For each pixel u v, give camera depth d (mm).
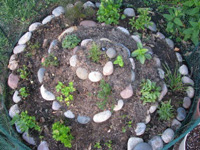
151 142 1585
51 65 1651
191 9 1917
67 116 1615
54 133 1536
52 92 1633
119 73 1537
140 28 1935
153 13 2078
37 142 1626
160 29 2021
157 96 1631
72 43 1635
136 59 1687
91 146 1586
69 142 1546
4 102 1776
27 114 1678
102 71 1504
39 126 1636
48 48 1828
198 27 1777
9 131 1687
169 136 1599
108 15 1870
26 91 1737
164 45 1916
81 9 1958
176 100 1729
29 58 1836
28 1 2104
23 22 2068
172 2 2100
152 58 1767
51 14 2062
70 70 1580
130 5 2076
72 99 1572
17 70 1806
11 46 2006
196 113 1580
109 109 1566
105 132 1602
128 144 1575
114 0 1937
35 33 1924
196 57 1929
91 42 1585
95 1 2109
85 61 1517
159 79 1705
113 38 1741
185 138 1501
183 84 1784
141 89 1624
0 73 1888
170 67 1849
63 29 1912
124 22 1966
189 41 1995
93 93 1535
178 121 1668
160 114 1645
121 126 1604
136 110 1617
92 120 1597
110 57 1515
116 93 1557
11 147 1628
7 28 2066
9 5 2090
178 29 1951
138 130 1599
